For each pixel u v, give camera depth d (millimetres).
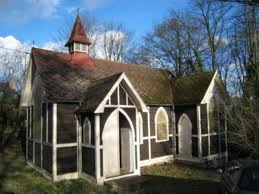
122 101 13570
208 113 17500
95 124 12617
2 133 26391
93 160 12812
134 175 13664
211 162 17219
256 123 13750
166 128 18109
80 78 15844
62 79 14945
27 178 13914
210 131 17578
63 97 13578
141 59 36562
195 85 18344
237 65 21188
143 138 16703
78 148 14016
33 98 17188
